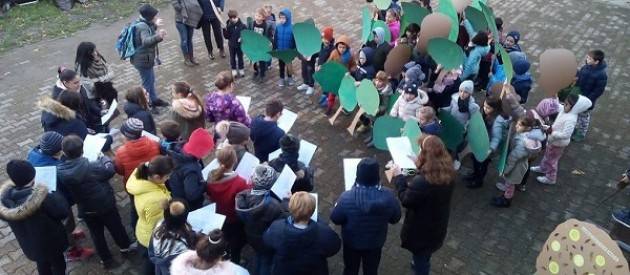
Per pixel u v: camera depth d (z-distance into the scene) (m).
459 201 6.38
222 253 3.48
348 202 4.14
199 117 5.54
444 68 6.86
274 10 12.22
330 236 4.00
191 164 4.57
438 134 5.86
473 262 5.48
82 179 4.58
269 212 4.19
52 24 11.25
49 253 4.50
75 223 5.79
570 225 3.39
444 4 7.67
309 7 12.49
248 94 8.75
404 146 5.38
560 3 13.19
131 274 5.25
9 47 10.21
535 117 5.91
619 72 9.73
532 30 11.52
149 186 4.33
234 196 4.59
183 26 9.20
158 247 3.85
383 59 7.41
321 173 6.84
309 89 8.72
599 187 6.68
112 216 5.01
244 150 5.10
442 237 4.64
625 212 5.37
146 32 7.58
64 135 5.41
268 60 8.55
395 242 5.70
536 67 9.86
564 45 10.83
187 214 3.92
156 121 7.98
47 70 9.45
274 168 4.74
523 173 5.90
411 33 7.71
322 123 7.96
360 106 7.04
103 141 5.25
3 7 11.39
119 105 8.34
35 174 4.24
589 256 3.24
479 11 8.08
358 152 7.30
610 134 7.86
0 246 5.55
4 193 4.16
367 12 7.98
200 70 9.55
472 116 5.92
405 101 6.41
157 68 9.55
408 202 4.35
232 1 12.70
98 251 5.16
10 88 8.81
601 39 11.14
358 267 4.60
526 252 5.63
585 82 7.14
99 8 12.16
